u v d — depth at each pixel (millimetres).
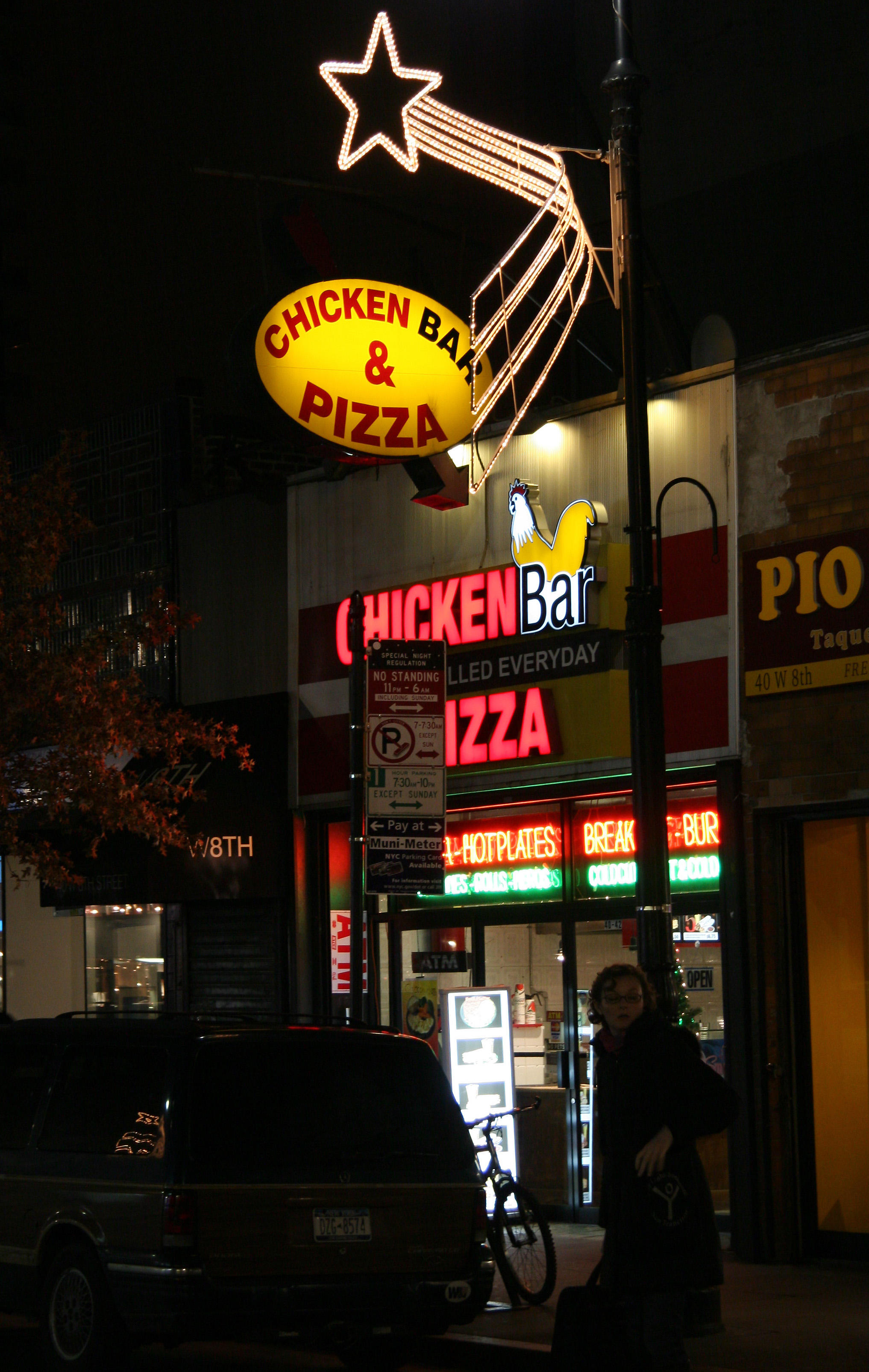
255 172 15422
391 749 11477
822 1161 12180
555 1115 14078
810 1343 9023
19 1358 9648
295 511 16922
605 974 6453
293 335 13523
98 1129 8508
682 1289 6105
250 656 17500
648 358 18016
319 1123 8375
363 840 12250
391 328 14016
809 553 12273
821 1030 12273
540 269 14820
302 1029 8641
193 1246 7875
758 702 12562
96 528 18188
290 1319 8023
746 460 12844
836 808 12086
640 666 9781
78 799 16125
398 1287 8312
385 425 13938
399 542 15734
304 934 16406
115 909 18828
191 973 17500
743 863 12562
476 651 14523
